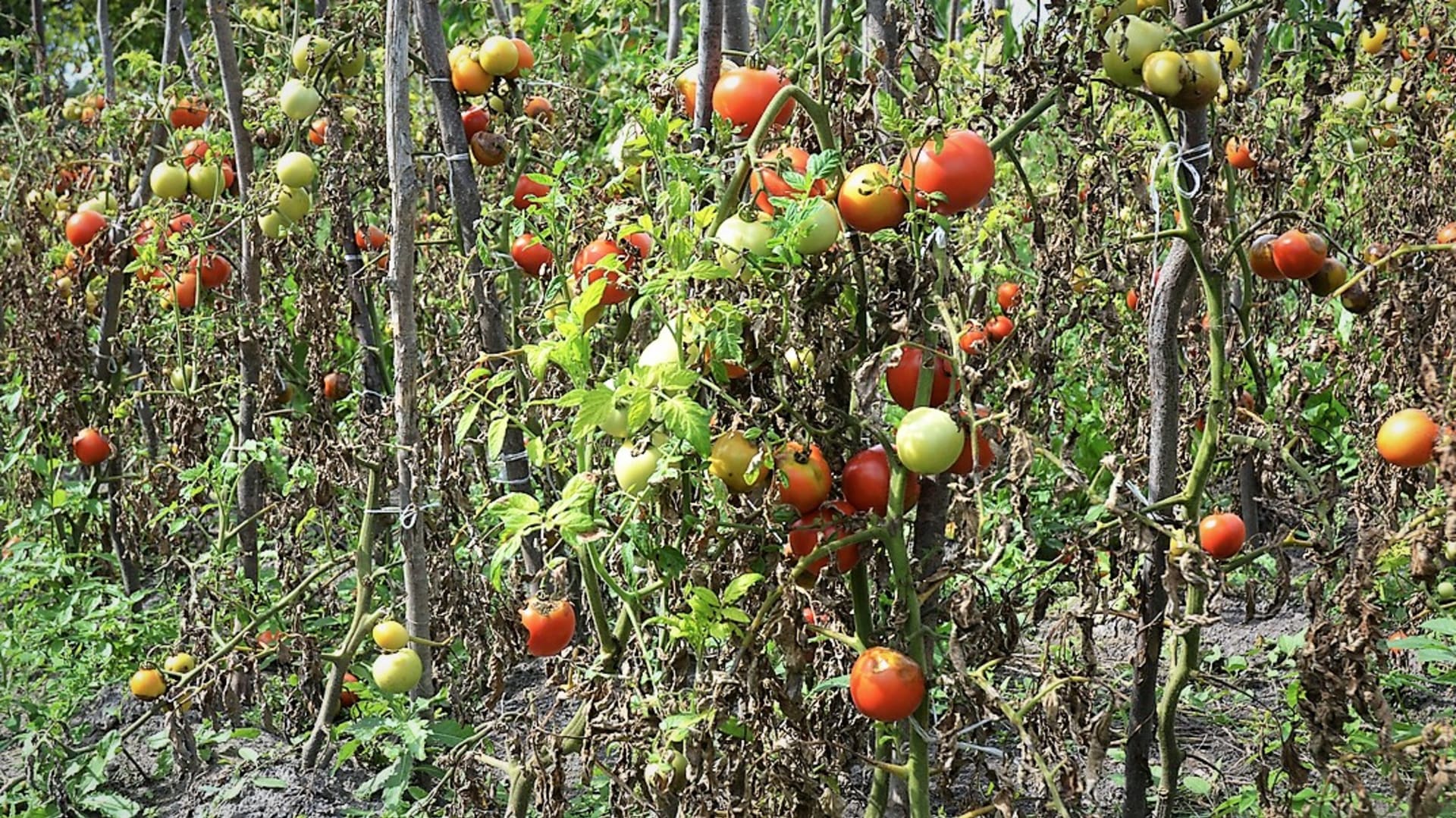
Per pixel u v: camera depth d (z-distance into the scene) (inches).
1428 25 137.6
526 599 114.4
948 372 85.0
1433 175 156.6
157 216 159.5
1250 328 105.1
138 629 160.2
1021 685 132.0
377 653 156.3
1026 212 158.7
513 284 146.1
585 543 93.1
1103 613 93.7
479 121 136.6
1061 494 86.4
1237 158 131.7
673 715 87.4
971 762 128.4
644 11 198.4
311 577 140.0
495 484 140.7
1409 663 149.0
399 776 123.4
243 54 179.6
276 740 146.5
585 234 110.4
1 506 194.9
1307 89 124.2
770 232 79.9
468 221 134.3
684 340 79.7
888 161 90.8
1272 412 138.8
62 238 197.9
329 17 154.1
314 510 144.3
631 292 90.1
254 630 143.3
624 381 77.4
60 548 184.2
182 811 134.1
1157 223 91.1
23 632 164.7
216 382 170.6
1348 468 190.5
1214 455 91.8
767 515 80.4
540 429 132.0
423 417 153.0
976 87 127.6
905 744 90.2
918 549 90.0
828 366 81.7
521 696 156.3
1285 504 121.0
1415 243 130.0
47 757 139.8
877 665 80.2
